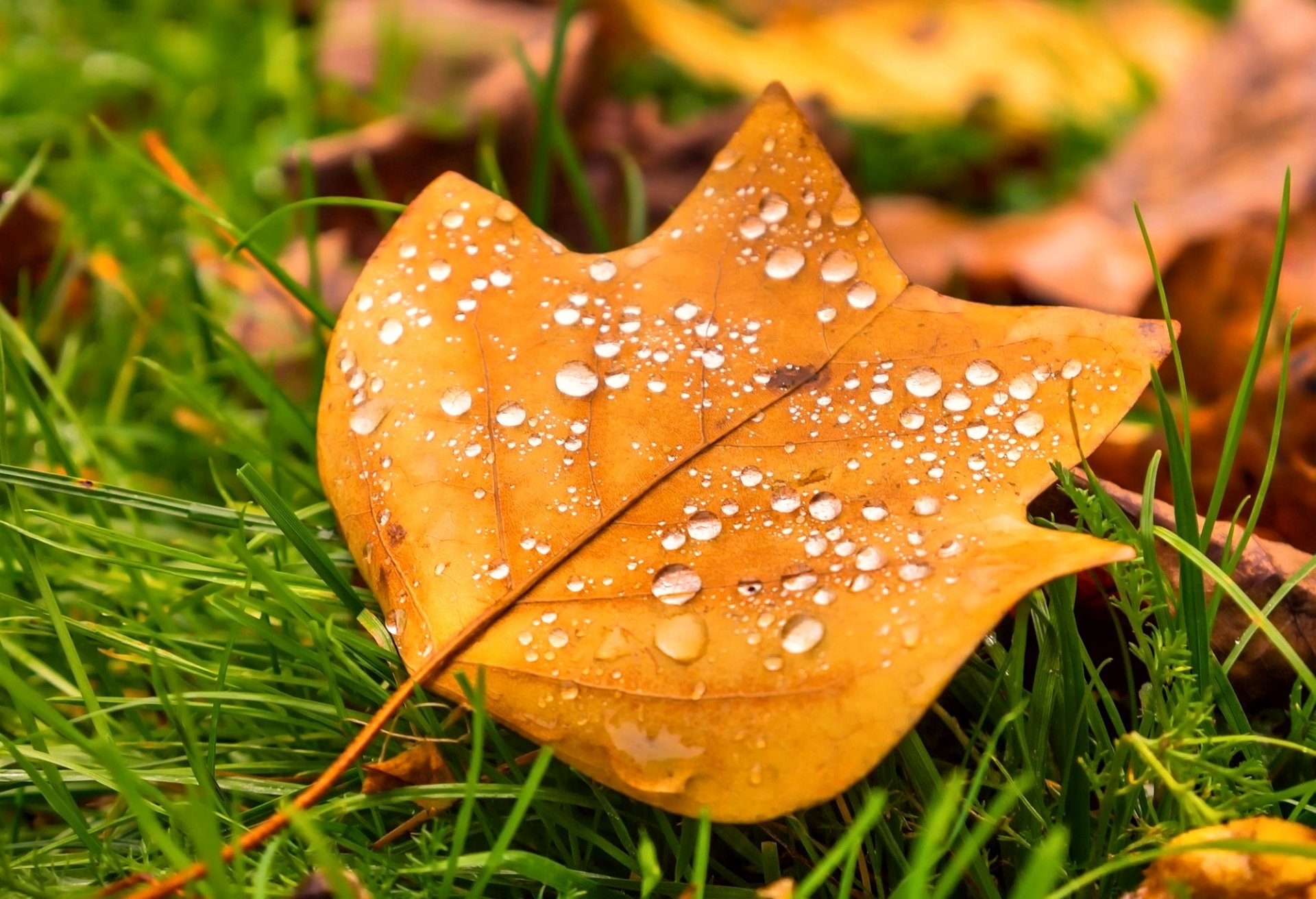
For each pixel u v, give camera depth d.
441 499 0.38
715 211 0.40
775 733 0.35
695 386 0.38
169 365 0.49
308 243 0.47
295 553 0.42
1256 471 0.44
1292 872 0.34
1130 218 0.59
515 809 0.35
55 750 0.39
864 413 0.38
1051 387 0.37
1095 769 0.36
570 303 0.39
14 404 0.46
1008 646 0.39
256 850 0.37
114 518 0.44
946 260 0.59
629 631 0.36
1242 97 0.60
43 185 0.58
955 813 0.37
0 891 0.36
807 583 0.36
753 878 0.38
